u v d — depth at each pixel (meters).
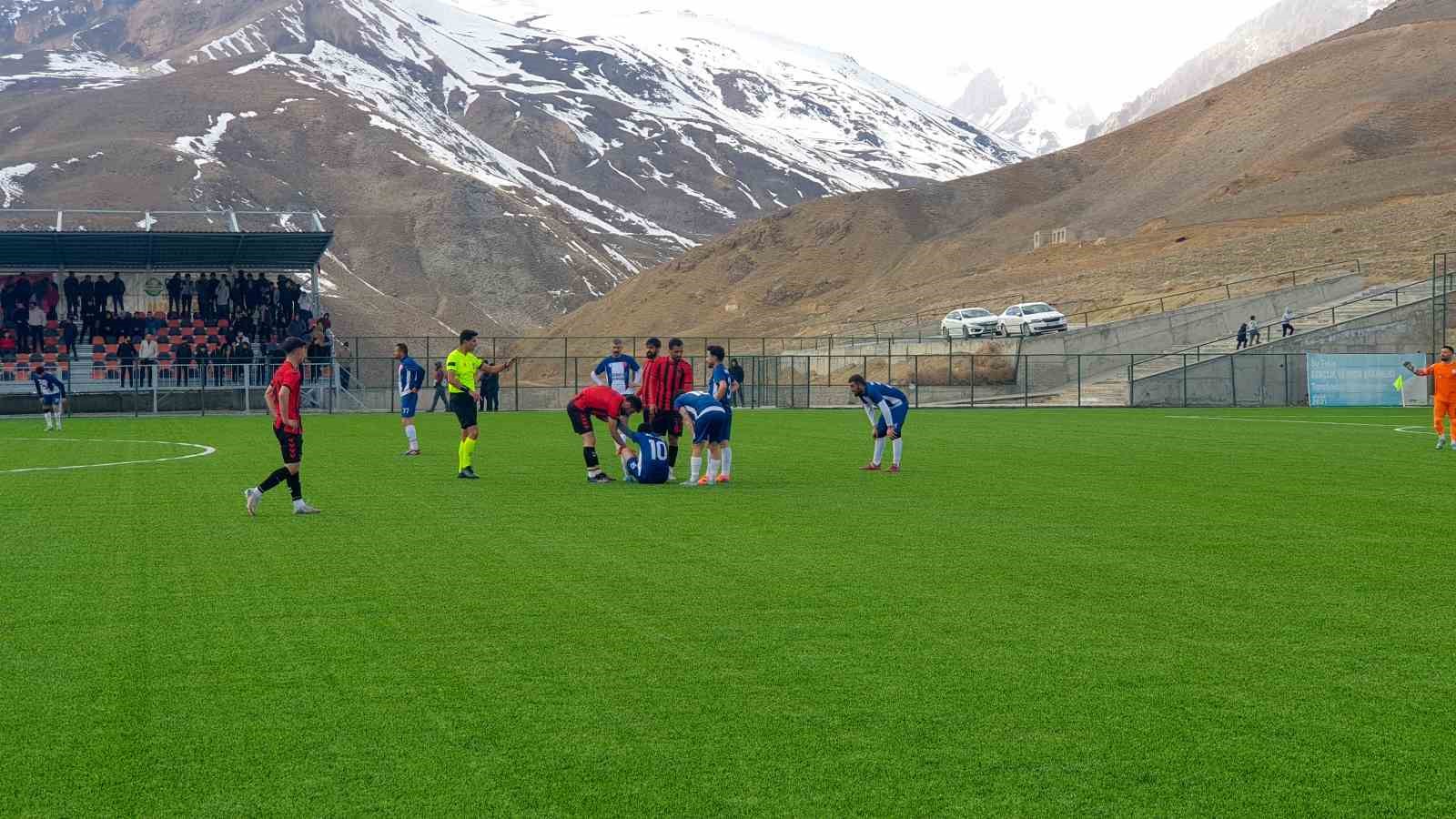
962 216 180.88
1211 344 70.56
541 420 45.75
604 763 6.93
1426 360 59.44
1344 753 7.05
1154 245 121.25
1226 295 85.62
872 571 12.60
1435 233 93.56
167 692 8.29
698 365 78.81
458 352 22.11
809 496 19.31
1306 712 7.81
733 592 11.58
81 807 6.33
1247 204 134.50
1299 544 14.41
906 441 32.44
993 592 11.53
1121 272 105.81
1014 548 14.12
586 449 21.44
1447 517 16.81
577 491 20.09
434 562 13.21
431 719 7.70
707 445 21.38
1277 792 6.49
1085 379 69.31
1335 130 149.62
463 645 9.52
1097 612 10.66
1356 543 14.49
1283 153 152.25
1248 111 176.38
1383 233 97.44
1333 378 58.69
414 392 28.11
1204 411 52.41
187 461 26.44
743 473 23.28
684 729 7.50
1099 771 6.80
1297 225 112.88
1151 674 8.67
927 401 64.44
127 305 65.12
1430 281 71.94
